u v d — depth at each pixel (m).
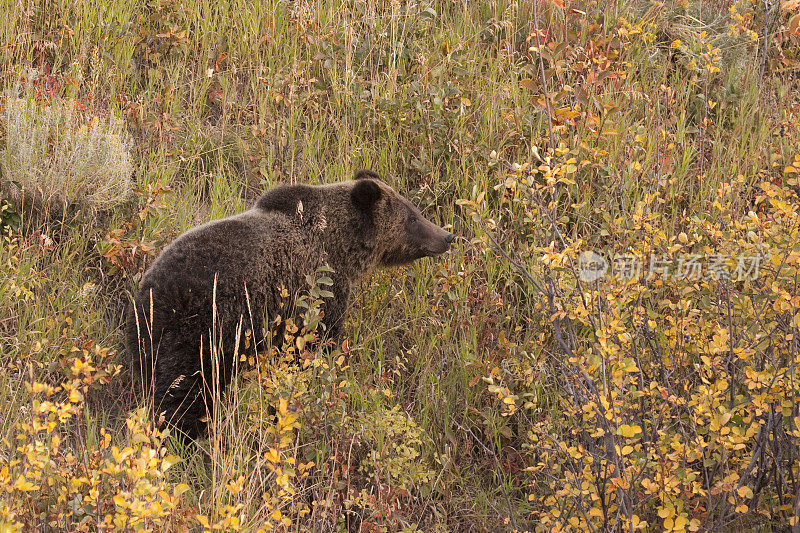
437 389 10.70
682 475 7.08
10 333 10.12
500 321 11.41
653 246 8.88
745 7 16.98
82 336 10.02
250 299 9.52
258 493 8.29
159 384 9.10
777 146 14.27
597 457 8.02
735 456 8.16
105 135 11.77
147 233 11.39
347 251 10.68
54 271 10.92
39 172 11.28
